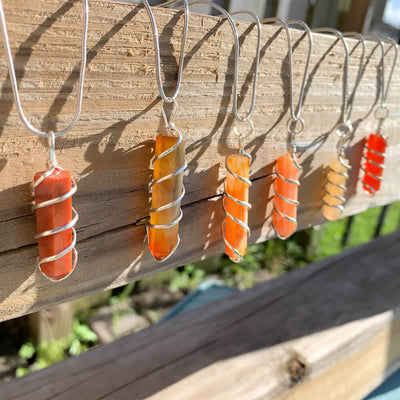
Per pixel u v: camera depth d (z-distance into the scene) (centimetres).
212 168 19
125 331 53
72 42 15
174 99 16
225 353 23
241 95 19
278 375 22
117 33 15
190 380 22
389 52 23
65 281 17
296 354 23
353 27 49
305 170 22
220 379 22
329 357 23
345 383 25
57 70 15
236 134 19
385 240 33
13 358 48
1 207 15
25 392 21
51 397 20
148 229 18
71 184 15
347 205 25
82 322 54
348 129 23
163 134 17
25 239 16
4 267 16
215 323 25
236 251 19
